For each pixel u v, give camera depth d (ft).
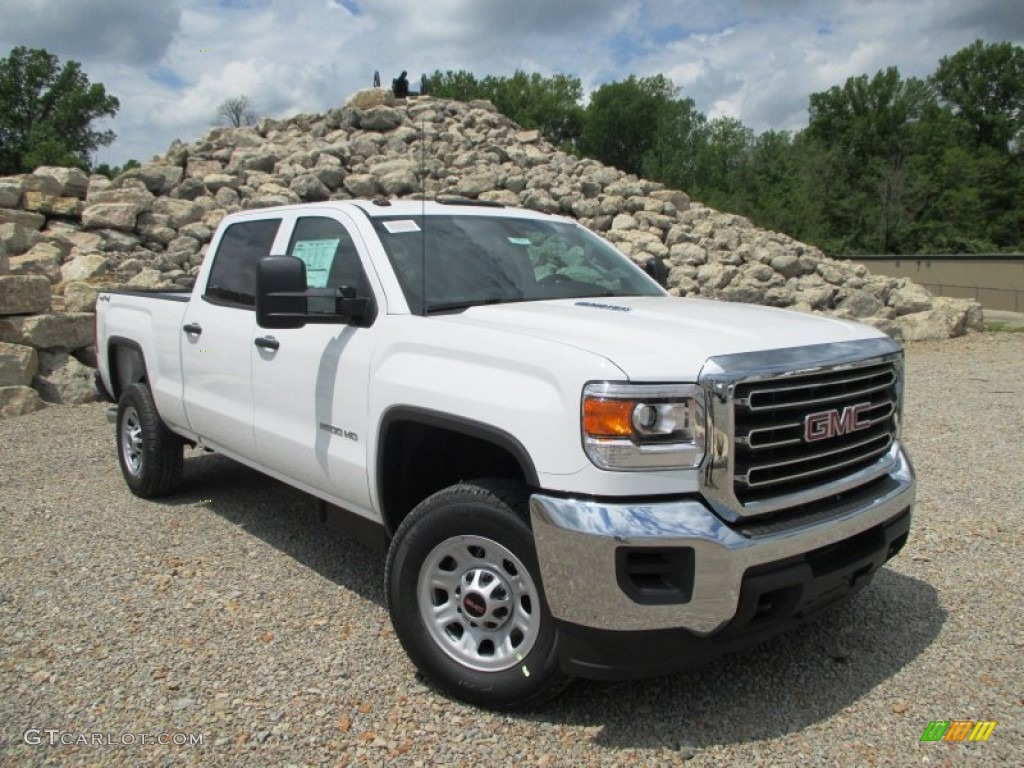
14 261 38.73
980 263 126.93
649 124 232.94
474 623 10.97
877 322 50.24
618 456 9.61
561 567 9.75
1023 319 78.07
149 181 51.80
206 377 16.94
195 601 14.32
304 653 12.53
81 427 27.78
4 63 197.57
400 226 14.06
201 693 11.40
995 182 202.39
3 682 11.68
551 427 9.98
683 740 10.39
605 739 10.41
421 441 12.61
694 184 212.84
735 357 10.09
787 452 10.45
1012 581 15.08
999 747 10.25
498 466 12.49
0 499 20.02
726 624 9.74
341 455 13.20
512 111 242.78
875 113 238.68
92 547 16.85
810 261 53.36
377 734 10.50
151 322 19.17
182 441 19.80
